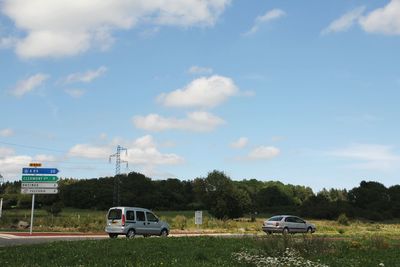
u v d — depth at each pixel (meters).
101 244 20.92
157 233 33.03
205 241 23.80
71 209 101.38
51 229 40.88
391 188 132.00
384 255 20.20
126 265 14.12
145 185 118.25
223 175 92.69
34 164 33.81
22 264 14.26
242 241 24.42
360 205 127.12
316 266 14.59
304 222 47.19
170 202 118.94
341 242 25.39
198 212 49.50
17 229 40.25
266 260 14.77
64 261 15.05
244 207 91.50
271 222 45.75
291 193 151.88
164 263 14.52
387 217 112.25
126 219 31.42
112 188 110.88
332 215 108.81
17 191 103.62
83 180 113.25
